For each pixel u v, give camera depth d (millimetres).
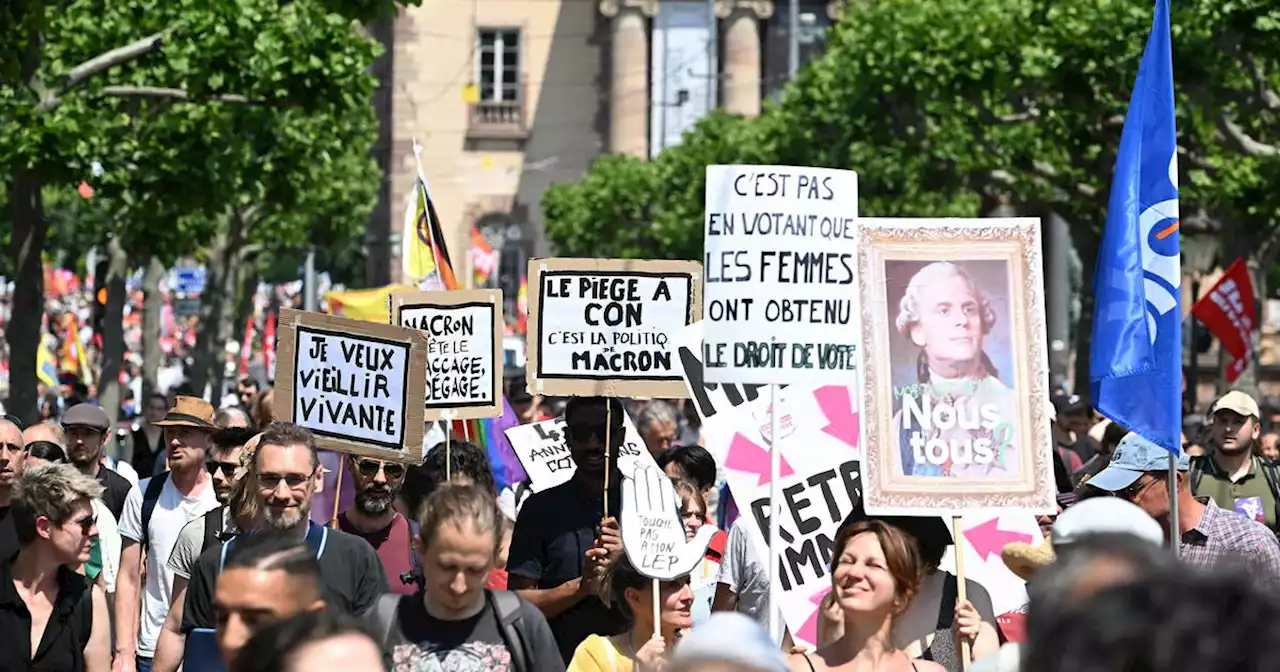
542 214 152000
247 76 46938
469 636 12859
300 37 47188
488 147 152000
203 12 46500
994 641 14633
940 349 15797
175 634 16391
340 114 49469
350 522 19844
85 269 136375
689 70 131875
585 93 151500
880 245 15906
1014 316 15812
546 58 151625
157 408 47688
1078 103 59219
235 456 20281
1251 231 65062
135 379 111000
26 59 41875
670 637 15266
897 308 15867
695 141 118875
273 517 15094
